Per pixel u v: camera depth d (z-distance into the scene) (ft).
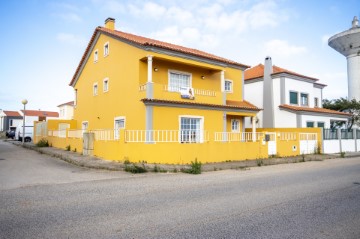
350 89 125.59
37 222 16.56
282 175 35.70
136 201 21.54
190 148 47.03
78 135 60.59
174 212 18.58
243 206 20.10
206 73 69.21
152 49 55.36
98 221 16.72
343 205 20.47
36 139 94.84
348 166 46.21
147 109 52.37
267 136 59.21
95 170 38.81
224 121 64.64
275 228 15.60
